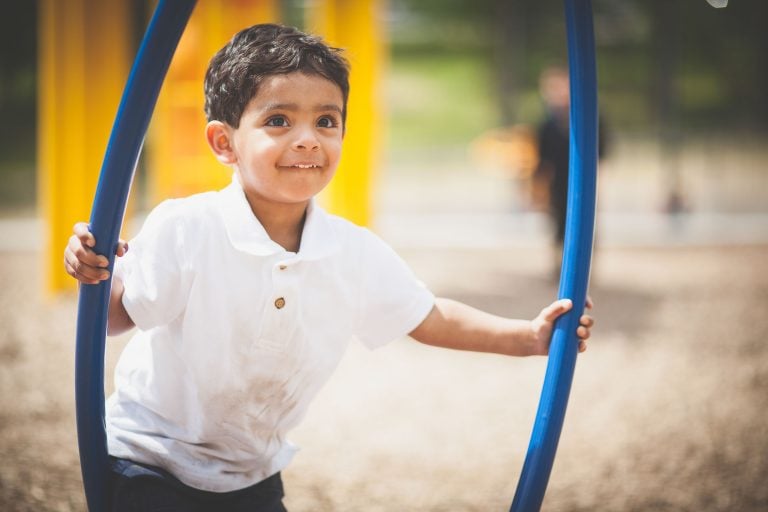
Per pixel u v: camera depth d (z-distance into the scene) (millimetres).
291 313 1804
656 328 6297
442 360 5484
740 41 30281
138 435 1855
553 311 1875
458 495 3381
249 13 6836
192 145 6938
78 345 1764
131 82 1693
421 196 14883
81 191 6785
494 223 11367
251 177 1783
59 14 6402
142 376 1876
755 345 5848
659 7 14375
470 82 32125
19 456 3607
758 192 14477
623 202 13664
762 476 3562
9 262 8258
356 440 3998
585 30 1873
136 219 10492
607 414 4398
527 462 1872
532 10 31516
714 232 10648
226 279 1775
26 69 26875
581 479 3539
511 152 11273
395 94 31078
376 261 1949
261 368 1834
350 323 1933
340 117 1826
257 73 1751
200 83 6867
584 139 1869
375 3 7664
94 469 1846
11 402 4391
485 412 4453
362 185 7832
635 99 28922
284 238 1883
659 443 3971
